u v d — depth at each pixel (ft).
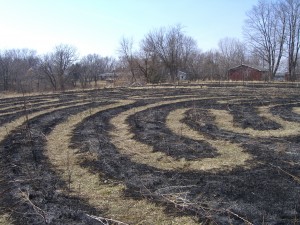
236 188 28.04
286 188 27.76
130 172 32.58
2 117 58.13
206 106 65.31
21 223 23.72
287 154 36.01
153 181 30.14
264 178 29.96
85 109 64.90
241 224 22.61
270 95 79.25
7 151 39.75
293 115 56.54
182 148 39.52
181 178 30.78
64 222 23.75
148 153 38.40
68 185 30.09
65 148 40.88
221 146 39.99
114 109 64.34
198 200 26.18
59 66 213.87
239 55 245.45
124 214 24.81
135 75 174.19
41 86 203.51
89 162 35.42
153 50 176.76
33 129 49.70
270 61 194.49
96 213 25.04
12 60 230.68
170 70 181.06
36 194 28.12
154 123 52.37
